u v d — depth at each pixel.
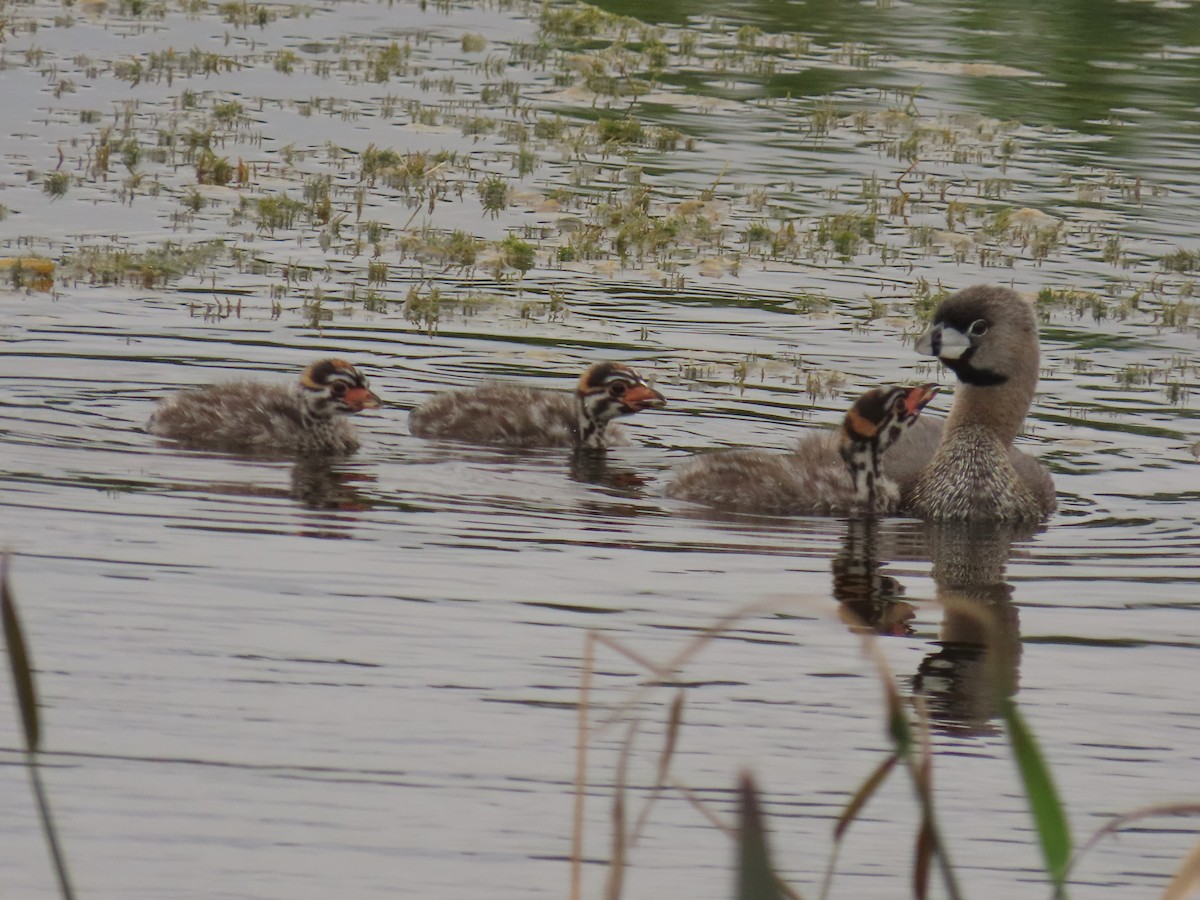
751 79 33.53
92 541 12.59
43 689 10.07
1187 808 6.28
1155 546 13.89
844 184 26.78
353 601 11.68
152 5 38.47
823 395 17.77
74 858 8.27
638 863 8.47
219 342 18.42
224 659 10.61
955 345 15.62
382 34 37.06
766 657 11.10
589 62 34.25
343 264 21.75
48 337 18.16
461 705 10.11
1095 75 34.41
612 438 16.56
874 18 39.59
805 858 8.62
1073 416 17.47
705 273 22.31
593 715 10.06
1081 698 10.63
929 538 14.13
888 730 5.93
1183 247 23.92
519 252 22.17
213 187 24.95
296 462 15.24
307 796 8.95
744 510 14.66
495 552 12.93
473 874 8.27
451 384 17.66
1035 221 24.84
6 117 28.06
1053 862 5.31
